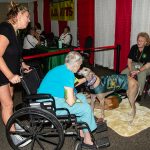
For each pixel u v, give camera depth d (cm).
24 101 236
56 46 563
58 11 880
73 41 798
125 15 539
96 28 661
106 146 256
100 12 630
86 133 248
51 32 927
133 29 533
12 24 229
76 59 230
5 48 223
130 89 305
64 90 233
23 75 247
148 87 411
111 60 612
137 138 281
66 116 235
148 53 388
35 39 582
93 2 648
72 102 231
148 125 308
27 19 231
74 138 279
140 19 510
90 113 245
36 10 1100
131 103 312
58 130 224
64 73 235
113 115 337
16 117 226
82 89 387
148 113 342
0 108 363
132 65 407
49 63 508
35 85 256
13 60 236
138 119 325
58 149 235
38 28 881
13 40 229
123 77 305
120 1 543
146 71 387
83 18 702
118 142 273
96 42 671
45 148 269
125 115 337
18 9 223
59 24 889
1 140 286
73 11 765
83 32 717
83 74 282
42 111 221
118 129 301
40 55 411
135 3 514
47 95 224
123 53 566
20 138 261
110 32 606
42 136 251
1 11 1230
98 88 292
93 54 667
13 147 246
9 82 246
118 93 397
